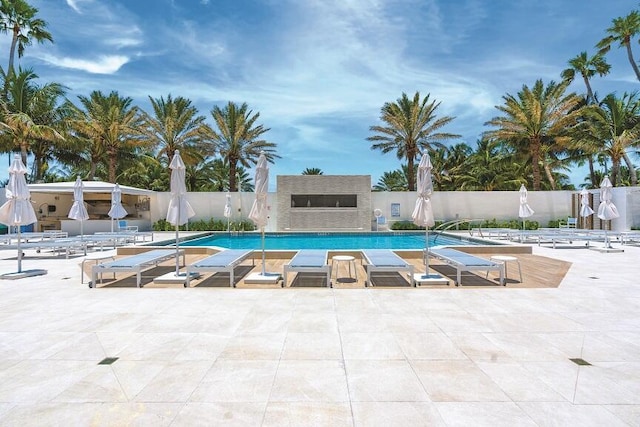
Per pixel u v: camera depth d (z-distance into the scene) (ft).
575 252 40.24
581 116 88.17
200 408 8.89
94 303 18.90
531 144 84.33
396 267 22.98
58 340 13.51
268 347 12.76
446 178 122.72
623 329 14.58
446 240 61.16
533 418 8.40
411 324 15.33
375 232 69.26
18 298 20.04
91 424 8.26
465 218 77.71
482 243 48.88
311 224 75.51
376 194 78.43
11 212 26.66
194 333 14.25
